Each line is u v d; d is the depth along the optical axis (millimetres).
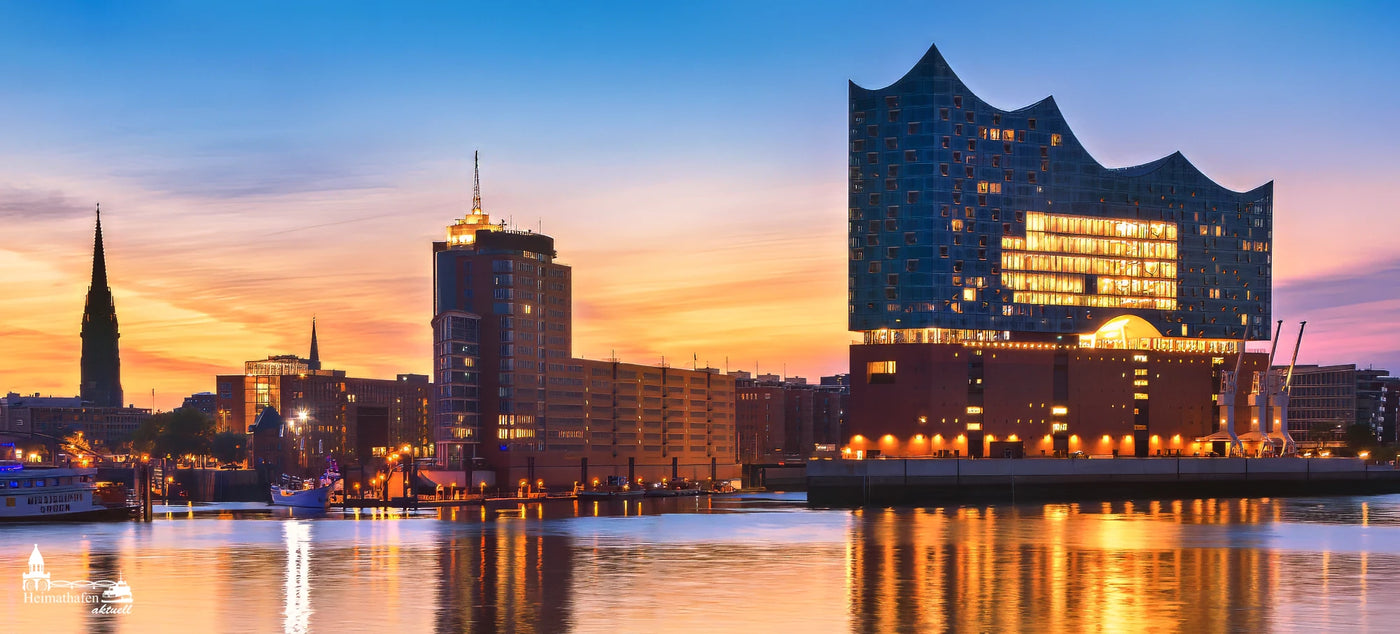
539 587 144000
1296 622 122250
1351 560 171250
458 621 122625
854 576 153625
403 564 166500
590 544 195000
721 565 165250
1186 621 123000
